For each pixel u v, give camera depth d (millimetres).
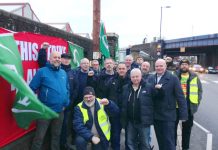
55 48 6277
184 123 6480
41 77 4875
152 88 5453
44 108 3637
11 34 4148
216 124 9766
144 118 5395
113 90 6152
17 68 3998
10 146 4473
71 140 6516
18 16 5055
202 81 29812
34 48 5211
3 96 4129
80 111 5211
